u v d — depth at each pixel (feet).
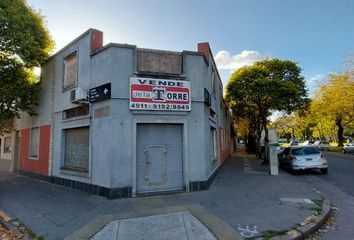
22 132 55.83
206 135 35.19
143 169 31.60
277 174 47.47
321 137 202.80
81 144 37.24
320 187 38.04
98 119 32.89
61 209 26.37
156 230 19.97
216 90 51.34
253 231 19.51
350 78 88.58
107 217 22.97
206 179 33.53
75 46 38.58
